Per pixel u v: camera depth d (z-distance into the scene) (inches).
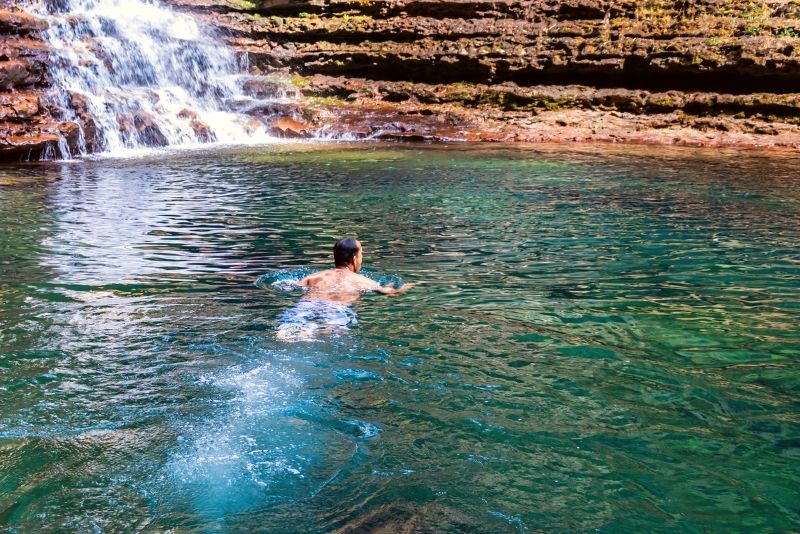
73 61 652.7
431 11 838.5
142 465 116.0
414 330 180.9
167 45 765.9
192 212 355.3
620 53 750.5
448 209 365.4
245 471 114.3
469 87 794.2
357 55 829.8
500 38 797.2
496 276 239.5
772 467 118.1
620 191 419.8
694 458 120.8
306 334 176.7
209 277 234.4
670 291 223.8
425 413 135.3
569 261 261.7
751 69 701.9
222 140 709.9
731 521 103.5
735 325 190.4
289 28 856.9
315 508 104.7
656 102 729.6
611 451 122.6
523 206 373.7
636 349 171.5
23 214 346.3
